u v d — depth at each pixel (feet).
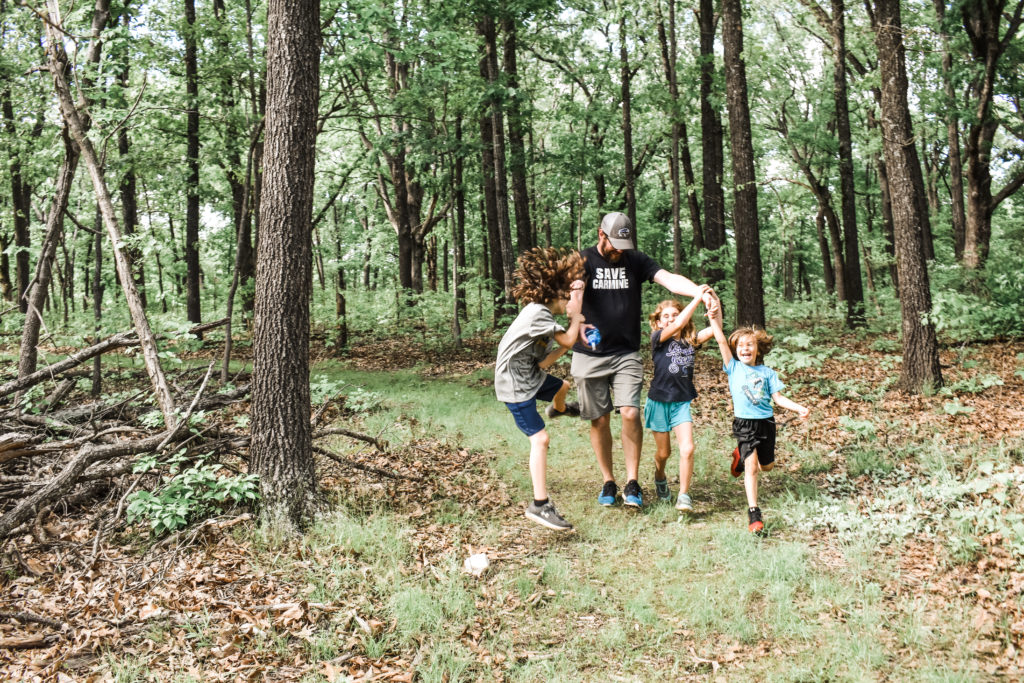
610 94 62.13
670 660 11.00
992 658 10.56
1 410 21.84
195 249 61.05
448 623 11.92
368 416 28.53
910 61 50.34
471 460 22.47
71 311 83.66
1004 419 24.12
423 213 81.87
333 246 111.75
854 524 15.52
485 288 59.36
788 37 72.43
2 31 38.68
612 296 17.47
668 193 97.09
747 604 12.62
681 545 15.29
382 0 35.65
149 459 16.16
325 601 12.54
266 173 16.44
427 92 45.75
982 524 14.23
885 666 10.52
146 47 41.73
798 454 21.62
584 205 82.07
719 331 16.69
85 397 31.91
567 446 24.25
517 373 15.56
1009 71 46.32
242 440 18.54
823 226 94.53
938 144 84.94
